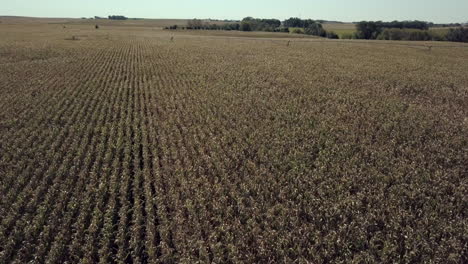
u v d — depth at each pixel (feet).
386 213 40.01
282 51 204.74
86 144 57.72
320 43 281.95
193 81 107.96
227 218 38.81
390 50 225.15
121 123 67.97
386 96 93.66
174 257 33.22
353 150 56.95
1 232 35.81
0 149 55.88
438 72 135.74
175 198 41.81
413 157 54.44
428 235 36.40
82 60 153.79
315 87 102.22
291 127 67.62
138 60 156.97
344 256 33.12
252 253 33.94
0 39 246.47
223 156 53.21
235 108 77.46
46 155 53.06
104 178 46.32
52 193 42.86
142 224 38.29
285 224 37.55
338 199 41.81
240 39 320.09
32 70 124.06
